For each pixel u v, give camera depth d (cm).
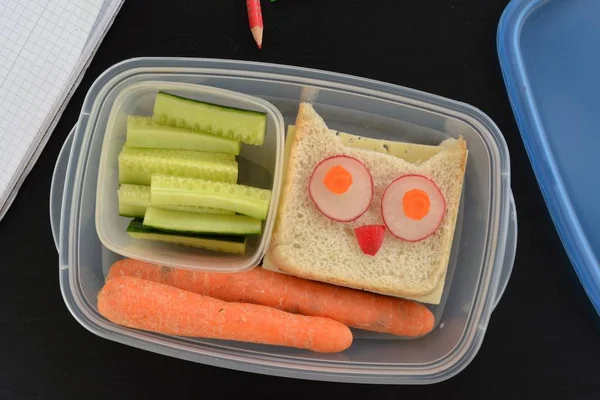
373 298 42
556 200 44
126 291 39
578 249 44
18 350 41
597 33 45
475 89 44
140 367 42
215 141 40
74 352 41
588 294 43
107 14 42
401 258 42
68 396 41
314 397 42
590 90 45
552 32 45
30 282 41
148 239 41
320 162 41
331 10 44
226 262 41
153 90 41
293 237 42
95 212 41
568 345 43
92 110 40
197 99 41
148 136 40
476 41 44
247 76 42
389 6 44
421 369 42
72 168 40
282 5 43
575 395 43
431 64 44
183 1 43
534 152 44
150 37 43
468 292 42
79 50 42
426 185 41
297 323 41
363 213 41
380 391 42
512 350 43
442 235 42
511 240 43
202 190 39
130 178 40
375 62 44
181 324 40
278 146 40
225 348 41
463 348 41
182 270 41
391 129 44
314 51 43
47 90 42
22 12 42
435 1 44
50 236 42
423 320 42
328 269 41
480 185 43
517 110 44
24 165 42
